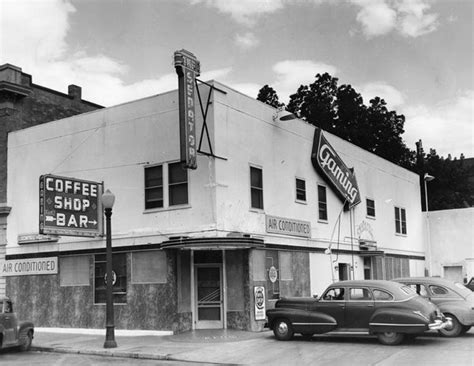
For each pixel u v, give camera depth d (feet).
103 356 52.13
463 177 183.32
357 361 43.14
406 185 128.06
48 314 74.49
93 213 69.26
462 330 57.11
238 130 68.39
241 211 66.90
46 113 93.09
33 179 79.30
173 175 66.44
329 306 53.72
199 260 66.54
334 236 89.35
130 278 67.41
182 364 46.24
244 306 64.95
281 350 50.08
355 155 102.01
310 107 169.27
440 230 135.44
